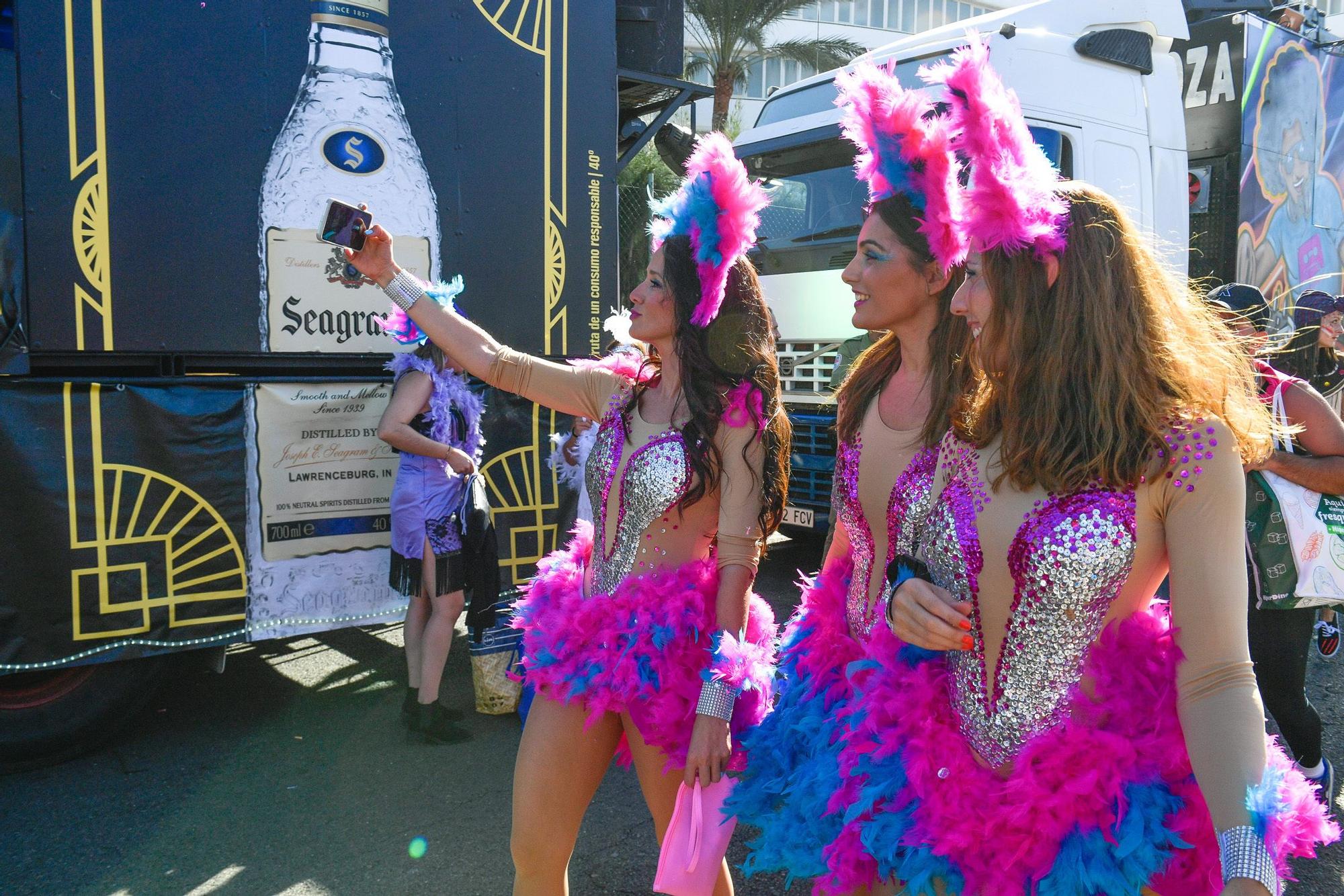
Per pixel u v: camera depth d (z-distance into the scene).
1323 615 3.52
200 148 3.54
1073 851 1.46
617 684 2.04
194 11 3.50
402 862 3.00
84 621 3.46
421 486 3.73
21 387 3.32
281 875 2.92
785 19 25.72
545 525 4.42
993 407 1.56
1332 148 7.45
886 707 1.67
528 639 2.23
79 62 3.32
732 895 2.24
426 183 4.00
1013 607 1.51
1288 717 3.06
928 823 1.57
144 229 3.47
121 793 3.43
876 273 1.75
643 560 2.20
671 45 4.87
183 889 2.84
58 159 3.31
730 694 2.01
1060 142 5.89
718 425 2.13
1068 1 6.40
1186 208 6.62
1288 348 3.71
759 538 2.18
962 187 1.69
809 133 6.71
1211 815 1.33
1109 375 1.43
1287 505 2.86
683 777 2.06
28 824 3.20
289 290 3.75
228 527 3.71
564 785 2.12
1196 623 1.40
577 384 2.39
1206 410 1.45
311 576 3.90
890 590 1.59
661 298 2.15
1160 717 1.46
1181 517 1.42
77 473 3.42
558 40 4.28
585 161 4.39
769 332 2.25
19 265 3.27
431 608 3.88
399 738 3.91
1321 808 1.39
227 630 3.74
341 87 3.79
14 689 3.50
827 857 1.67
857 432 1.87
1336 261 7.52
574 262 4.38
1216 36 6.74
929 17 30.70
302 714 4.16
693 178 2.14
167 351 3.54
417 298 2.44
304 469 3.85
